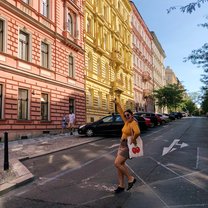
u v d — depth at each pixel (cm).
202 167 1080
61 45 2825
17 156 1362
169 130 2973
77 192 780
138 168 1061
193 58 2416
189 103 12862
